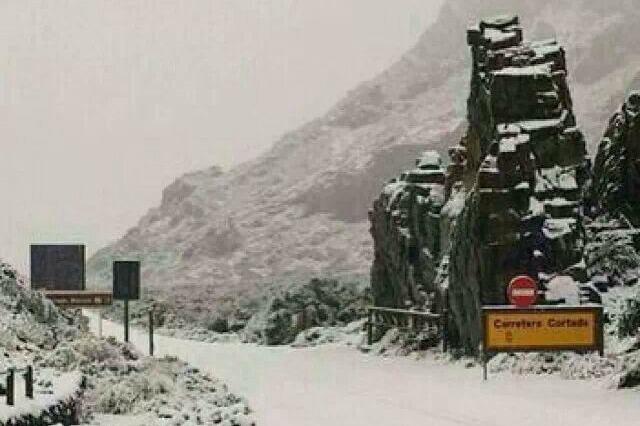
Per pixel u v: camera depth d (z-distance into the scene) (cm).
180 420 1864
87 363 2420
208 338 5331
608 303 3180
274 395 2466
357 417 2047
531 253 3136
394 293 4191
